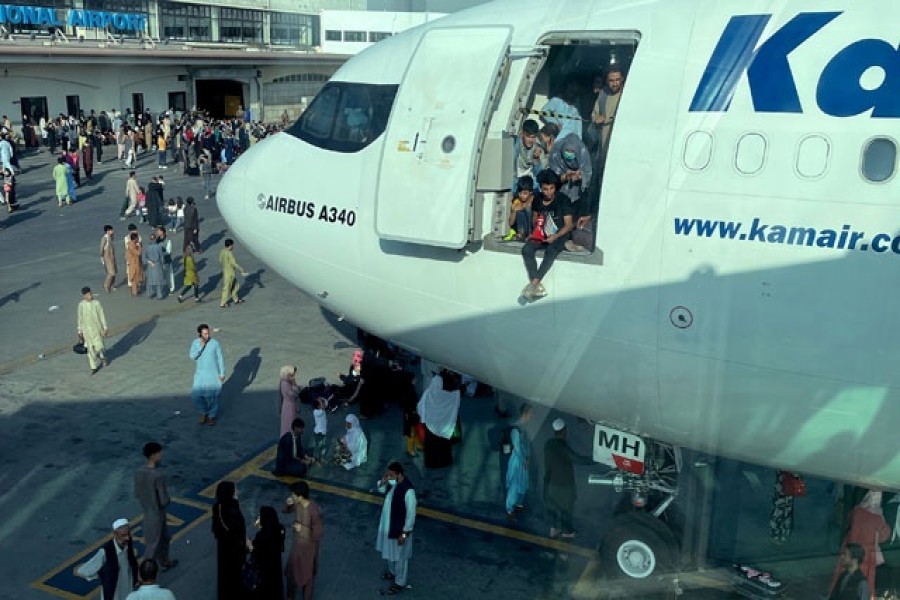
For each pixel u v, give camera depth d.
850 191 4.80
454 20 6.95
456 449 10.43
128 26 30.48
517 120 6.33
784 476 5.41
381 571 8.52
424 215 6.59
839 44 4.91
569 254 5.95
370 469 10.62
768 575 4.46
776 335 5.14
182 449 11.19
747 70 5.18
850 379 5.00
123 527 7.53
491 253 6.48
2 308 16.78
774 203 5.03
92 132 34.59
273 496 10.03
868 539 4.17
